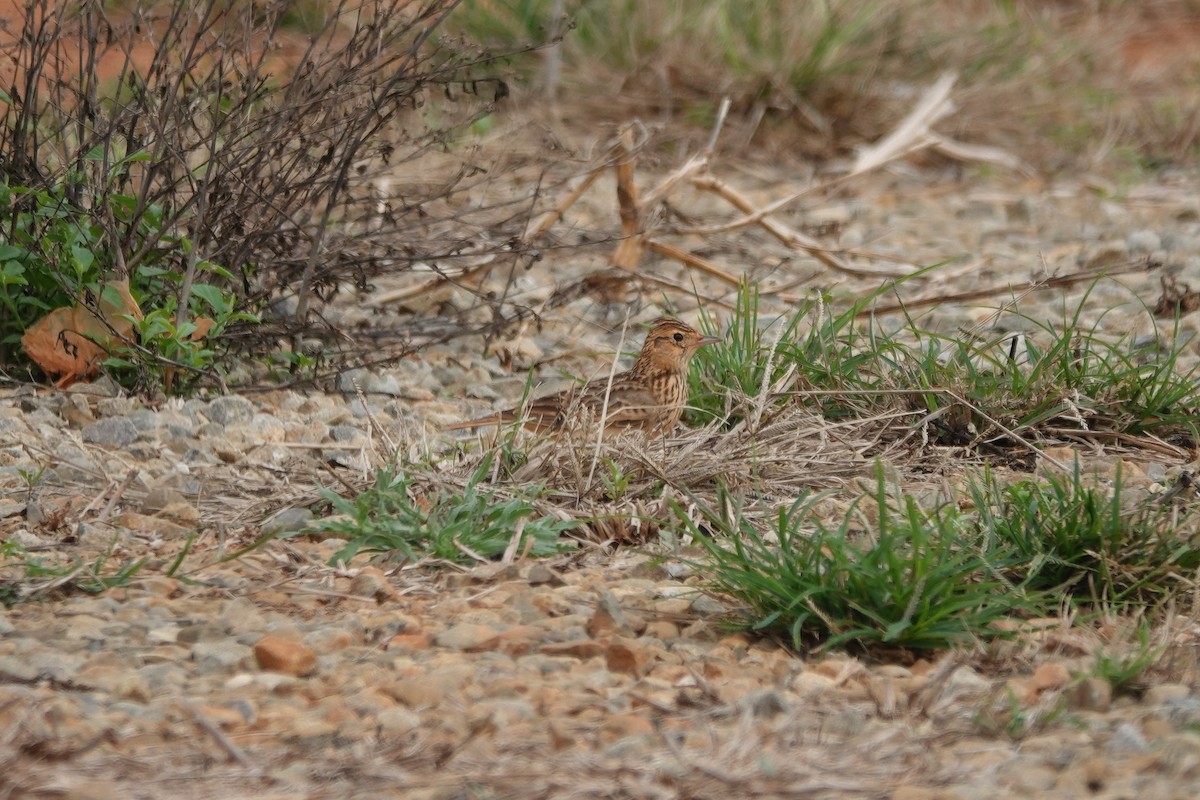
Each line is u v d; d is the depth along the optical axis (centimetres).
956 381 1156
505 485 996
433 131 1398
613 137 1977
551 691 702
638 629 805
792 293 1627
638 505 971
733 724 675
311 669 735
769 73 2398
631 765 620
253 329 1296
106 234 1245
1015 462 1098
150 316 1199
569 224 1866
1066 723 677
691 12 2519
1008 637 775
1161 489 1003
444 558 894
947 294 1560
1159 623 809
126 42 1359
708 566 845
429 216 1530
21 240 1234
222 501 998
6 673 709
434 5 1253
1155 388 1218
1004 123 2509
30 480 1014
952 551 854
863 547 853
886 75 2544
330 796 590
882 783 607
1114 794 589
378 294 1549
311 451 1110
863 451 1098
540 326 1440
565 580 873
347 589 855
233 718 664
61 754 619
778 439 1081
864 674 739
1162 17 3344
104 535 938
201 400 1220
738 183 2258
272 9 1242
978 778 612
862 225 2034
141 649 760
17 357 1280
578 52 2445
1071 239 1950
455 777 607
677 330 1156
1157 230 1980
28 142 1305
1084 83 2756
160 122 1199
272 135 1234
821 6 2550
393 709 675
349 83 1232
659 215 1620
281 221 1295
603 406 1062
